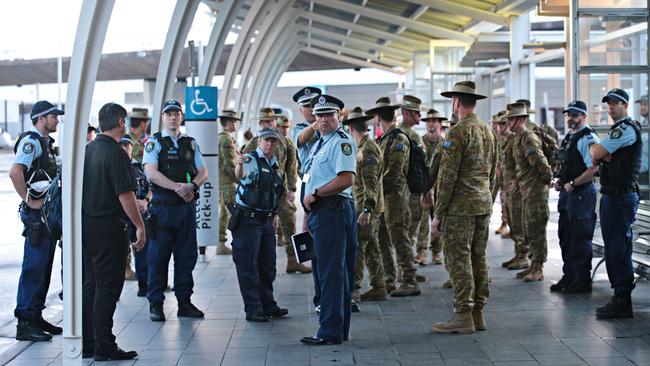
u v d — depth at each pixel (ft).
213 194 36.78
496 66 61.72
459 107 22.06
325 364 19.38
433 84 71.92
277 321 24.31
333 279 21.17
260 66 94.58
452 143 21.44
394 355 20.06
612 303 23.54
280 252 39.81
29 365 19.89
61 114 22.68
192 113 36.37
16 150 21.97
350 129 25.57
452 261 22.06
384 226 28.02
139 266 28.35
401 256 27.71
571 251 27.45
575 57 31.78
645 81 31.58
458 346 20.76
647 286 28.48
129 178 20.03
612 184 23.03
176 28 39.52
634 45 32.09
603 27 32.12
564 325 22.79
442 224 22.07
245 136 54.95
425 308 25.63
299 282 31.19
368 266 27.07
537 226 29.68
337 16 95.20
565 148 27.20
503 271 32.53
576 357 19.45
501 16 59.11
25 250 22.43
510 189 32.73
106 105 20.15
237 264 24.35
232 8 48.37
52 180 22.31
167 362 19.90
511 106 29.25
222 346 21.36
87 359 20.45
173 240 25.00
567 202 27.25
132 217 20.10
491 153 22.33
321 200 21.21
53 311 27.55
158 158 24.76
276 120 37.17
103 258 20.07
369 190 24.71
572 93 31.94
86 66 18.07
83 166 18.52
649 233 26.04
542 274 30.09
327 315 21.24
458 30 77.71
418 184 27.20
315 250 21.40
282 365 19.40
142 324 24.18
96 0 17.67
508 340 21.24
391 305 26.18
